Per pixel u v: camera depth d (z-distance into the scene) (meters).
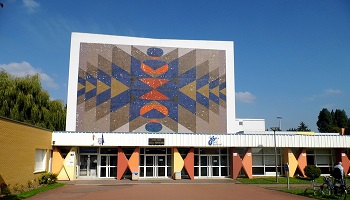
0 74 36.97
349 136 34.16
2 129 19.12
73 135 30.47
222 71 39.94
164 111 37.94
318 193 19.73
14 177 20.78
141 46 39.06
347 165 34.12
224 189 23.12
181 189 22.92
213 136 32.31
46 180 26.03
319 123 93.12
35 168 25.61
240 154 33.28
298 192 20.77
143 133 31.50
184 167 32.38
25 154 22.80
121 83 37.94
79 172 31.88
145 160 32.97
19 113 35.69
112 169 32.34
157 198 17.97
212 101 39.03
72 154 30.58
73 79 37.41
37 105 37.16
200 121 38.38
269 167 34.47
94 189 22.80
